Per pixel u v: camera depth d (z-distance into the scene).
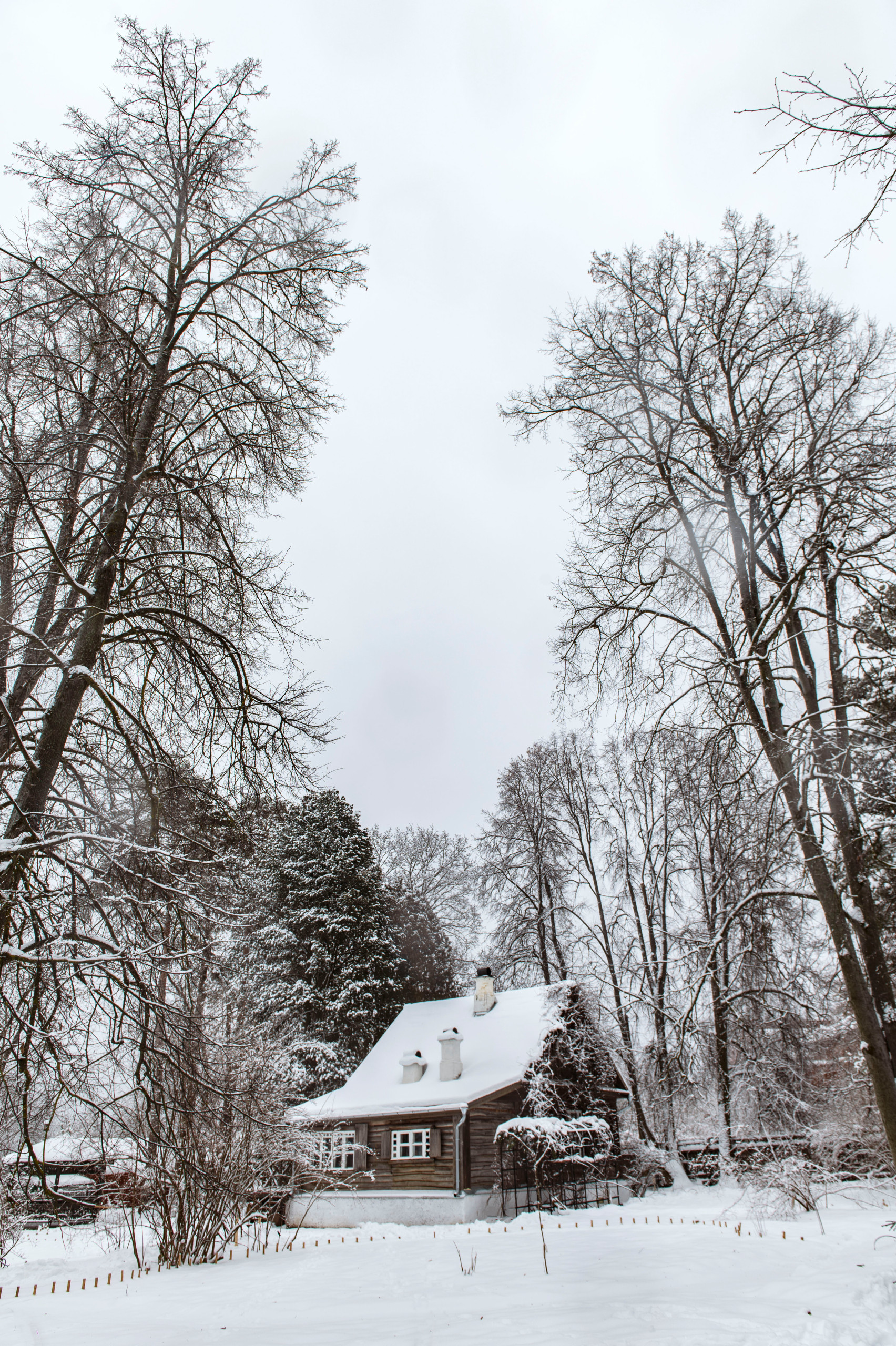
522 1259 11.02
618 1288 8.52
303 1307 8.44
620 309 13.38
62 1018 7.50
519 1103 22.28
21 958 6.37
